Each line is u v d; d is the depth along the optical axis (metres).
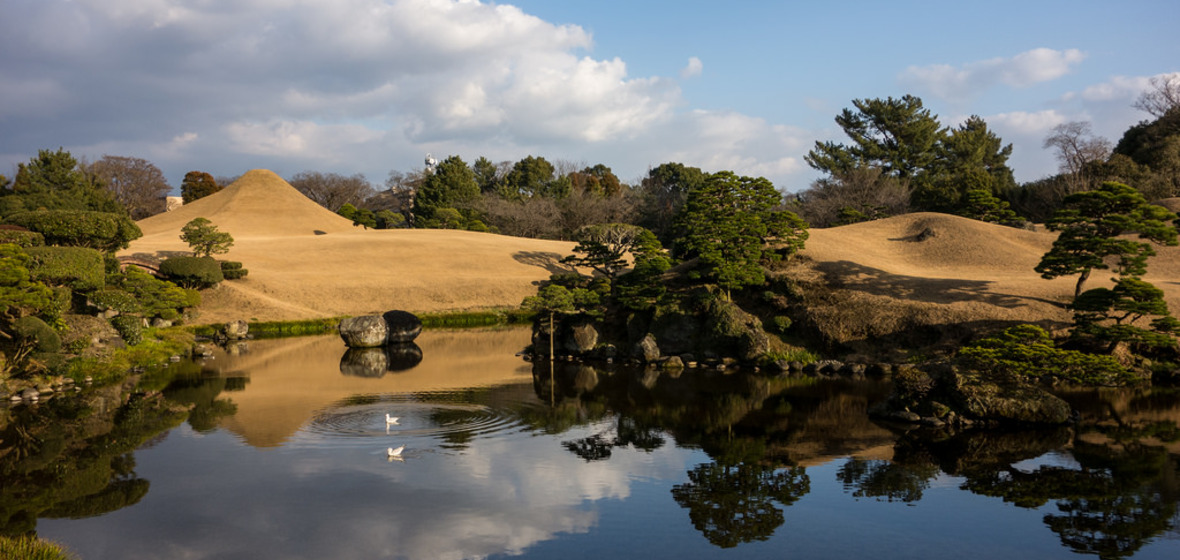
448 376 40.66
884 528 17.67
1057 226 43.66
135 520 17.88
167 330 56.12
